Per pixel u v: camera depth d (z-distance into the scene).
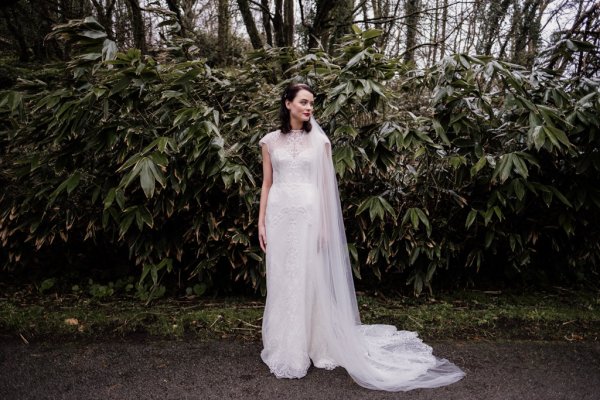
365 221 3.28
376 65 2.99
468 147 3.13
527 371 2.27
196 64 2.94
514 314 3.05
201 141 2.78
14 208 3.22
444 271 3.65
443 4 7.32
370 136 3.03
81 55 2.83
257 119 3.35
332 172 2.47
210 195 3.19
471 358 2.42
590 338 2.70
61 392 2.04
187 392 2.06
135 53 2.77
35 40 7.80
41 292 3.43
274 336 2.30
